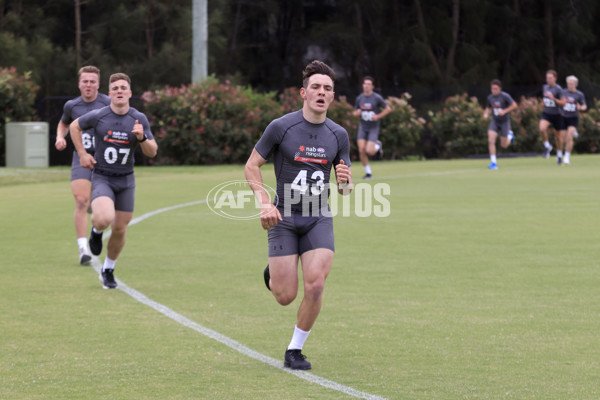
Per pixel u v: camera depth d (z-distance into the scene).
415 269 30.11
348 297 25.81
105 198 26.70
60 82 116.19
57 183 61.38
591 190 56.31
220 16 126.12
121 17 117.56
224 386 17.45
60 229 39.53
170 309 24.31
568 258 32.03
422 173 70.94
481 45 142.12
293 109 89.12
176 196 52.78
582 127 107.19
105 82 58.59
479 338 21.20
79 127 27.36
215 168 77.06
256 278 28.77
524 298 25.59
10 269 30.17
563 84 146.38
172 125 81.50
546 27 146.00
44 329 22.00
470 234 37.91
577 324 22.53
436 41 140.62
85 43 119.50
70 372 18.38
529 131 102.75
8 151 78.31
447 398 16.72
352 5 139.62
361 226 40.41
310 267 19.02
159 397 16.77
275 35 149.00
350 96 113.38
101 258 32.34
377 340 21.09
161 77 122.00
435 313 23.80
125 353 19.88
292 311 24.20
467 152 100.88
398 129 94.19
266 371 18.56
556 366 18.84
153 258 32.41
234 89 84.12
